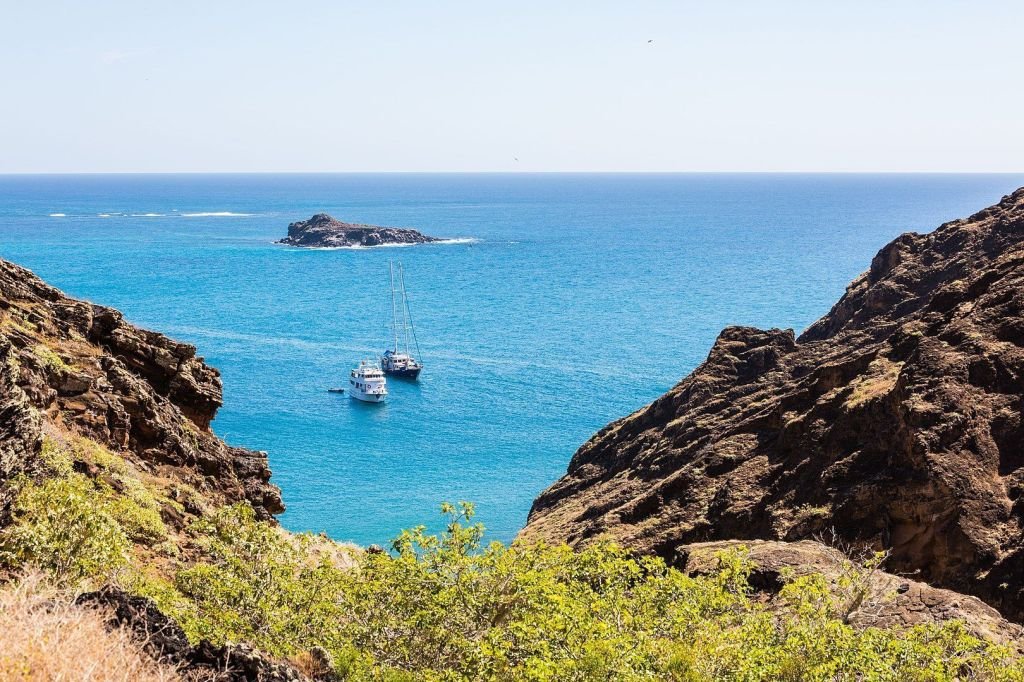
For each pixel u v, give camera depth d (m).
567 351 178.12
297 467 108.56
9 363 17.39
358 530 89.00
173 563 21.61
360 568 22.36
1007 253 59.22
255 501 34.38
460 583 19.88
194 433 34.25
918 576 40.16
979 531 39.12
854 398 51.31
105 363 31.03
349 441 119.44
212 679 10.39
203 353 172.12
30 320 30.92
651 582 21.86
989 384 45.59
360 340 189.00
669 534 50.88
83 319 32.94
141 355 34.47
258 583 19.16
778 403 58.72
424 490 101.19
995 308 50.53
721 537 49.44
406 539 20.84
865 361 56.62
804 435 52.72
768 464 53.50
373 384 138.12
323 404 137.62
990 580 37.25
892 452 45.59
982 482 41.22
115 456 26.69
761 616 19.91
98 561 16.20
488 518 92.75
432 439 121.00
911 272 81.38
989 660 20.62
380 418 130.50
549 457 114.31
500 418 131.50
